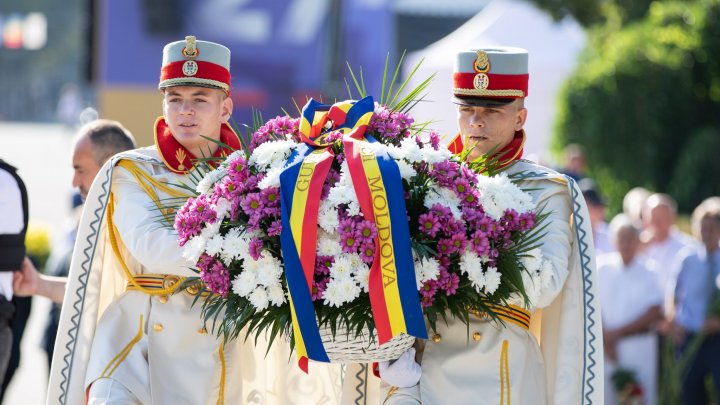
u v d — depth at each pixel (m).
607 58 32.53
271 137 9.53
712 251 17.66
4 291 10.91
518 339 9.64
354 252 8.66
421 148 9.27
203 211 9.01
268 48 26.98
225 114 10.27
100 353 9.78
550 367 9.97
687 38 33.75
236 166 9.07
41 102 123.25
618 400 17.17
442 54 25.84
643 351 17.42
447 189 8.97
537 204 9.77
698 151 32.59
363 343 8.91
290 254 8.68
